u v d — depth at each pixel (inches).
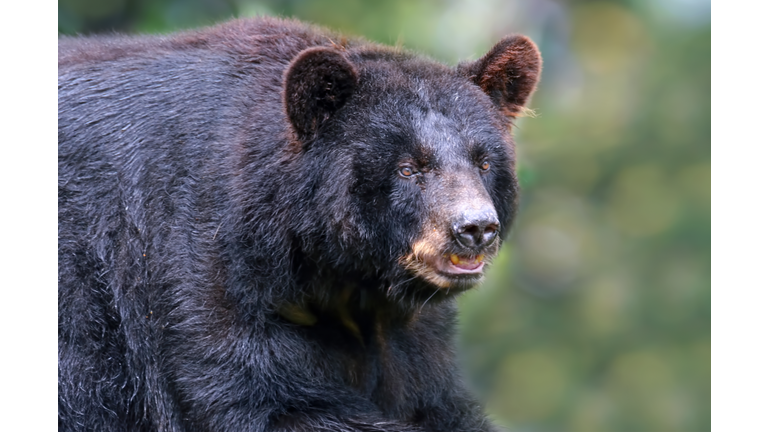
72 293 411.5
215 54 429.7
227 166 394.6
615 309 1132.5
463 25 968.3
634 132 1206.9
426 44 860.6
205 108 410.9
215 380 388.2
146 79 426.9
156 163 409.4
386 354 433.7
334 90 392.2
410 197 388.8
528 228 1186.6
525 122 1131.9
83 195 415.2
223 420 388.5
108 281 412.8
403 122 390.6
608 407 1063.0
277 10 763.4
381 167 387.9
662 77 1224.2
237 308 390.0
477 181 386.9
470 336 1095.0
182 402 395.2
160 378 402.3
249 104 406.3
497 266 709.3
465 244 376.8
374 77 400.5
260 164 390.6
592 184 1205.1
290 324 406.3
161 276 398.6
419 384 440.8
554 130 1209.4
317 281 405.4
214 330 388.8
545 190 1198.3
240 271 389.1
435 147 388.2
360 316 426.6
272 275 392.2
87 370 413.4
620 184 1190.3
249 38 431.5
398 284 401.7
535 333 1127.6
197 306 390.0
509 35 431.5
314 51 377.7
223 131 402.9
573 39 1306.6
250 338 390.6
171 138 409.7
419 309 420.5
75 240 412.5
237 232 388.5
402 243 392.8
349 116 393.1
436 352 446.9
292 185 389.4
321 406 399.9
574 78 1294.3
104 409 415.5
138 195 410.0
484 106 412.5
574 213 1197.1
